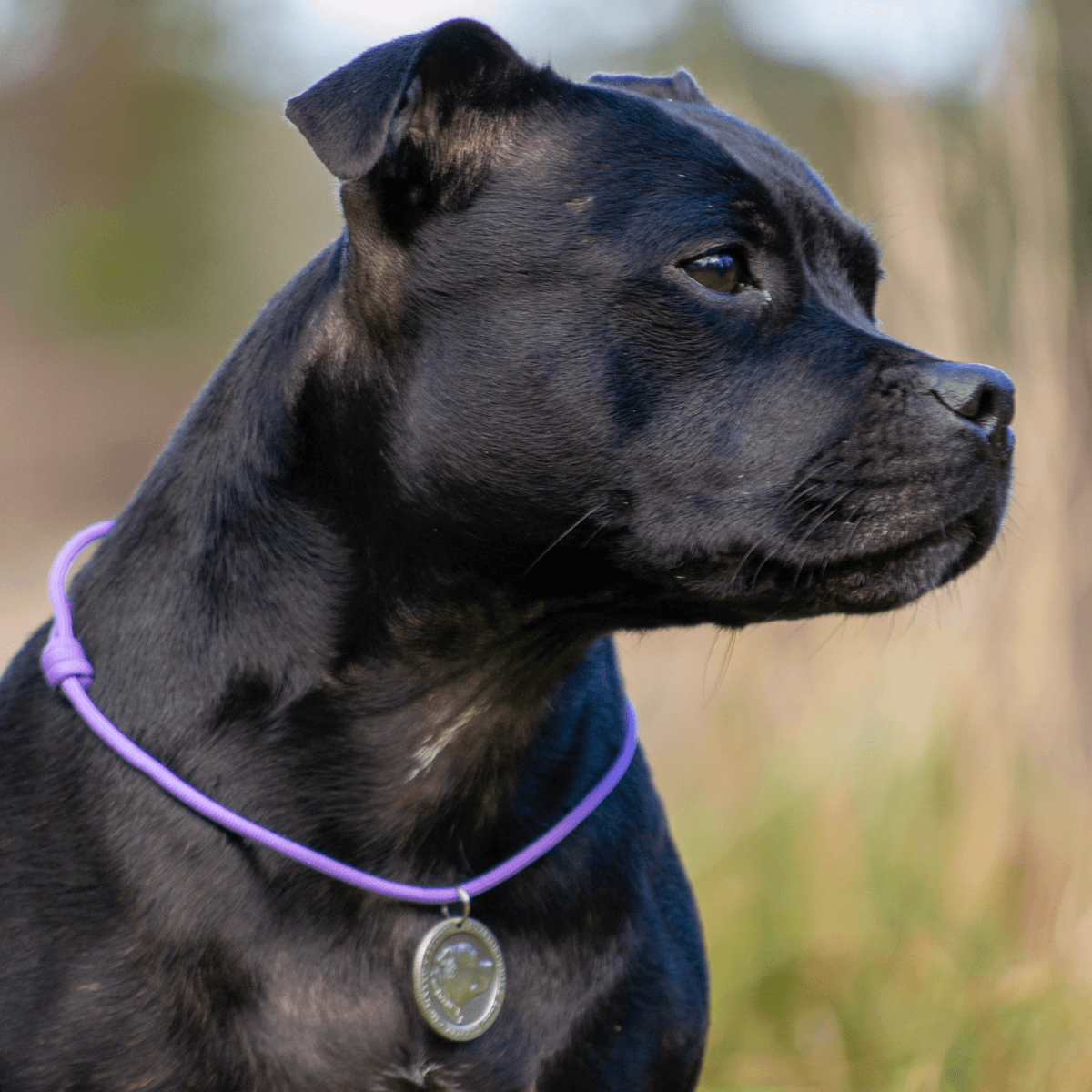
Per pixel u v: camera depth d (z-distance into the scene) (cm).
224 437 470
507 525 438
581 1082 443
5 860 436
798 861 742
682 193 437
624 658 1037
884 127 771
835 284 462
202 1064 417
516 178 441
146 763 437
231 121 3269
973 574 755
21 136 3347
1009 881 714
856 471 424
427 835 453
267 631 448
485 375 433
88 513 2364
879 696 771
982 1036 638
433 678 452
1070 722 733
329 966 434
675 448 429
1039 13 746
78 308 3139
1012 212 751
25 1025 413
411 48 421
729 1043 687
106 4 3344
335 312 453
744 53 928
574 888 458
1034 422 728
